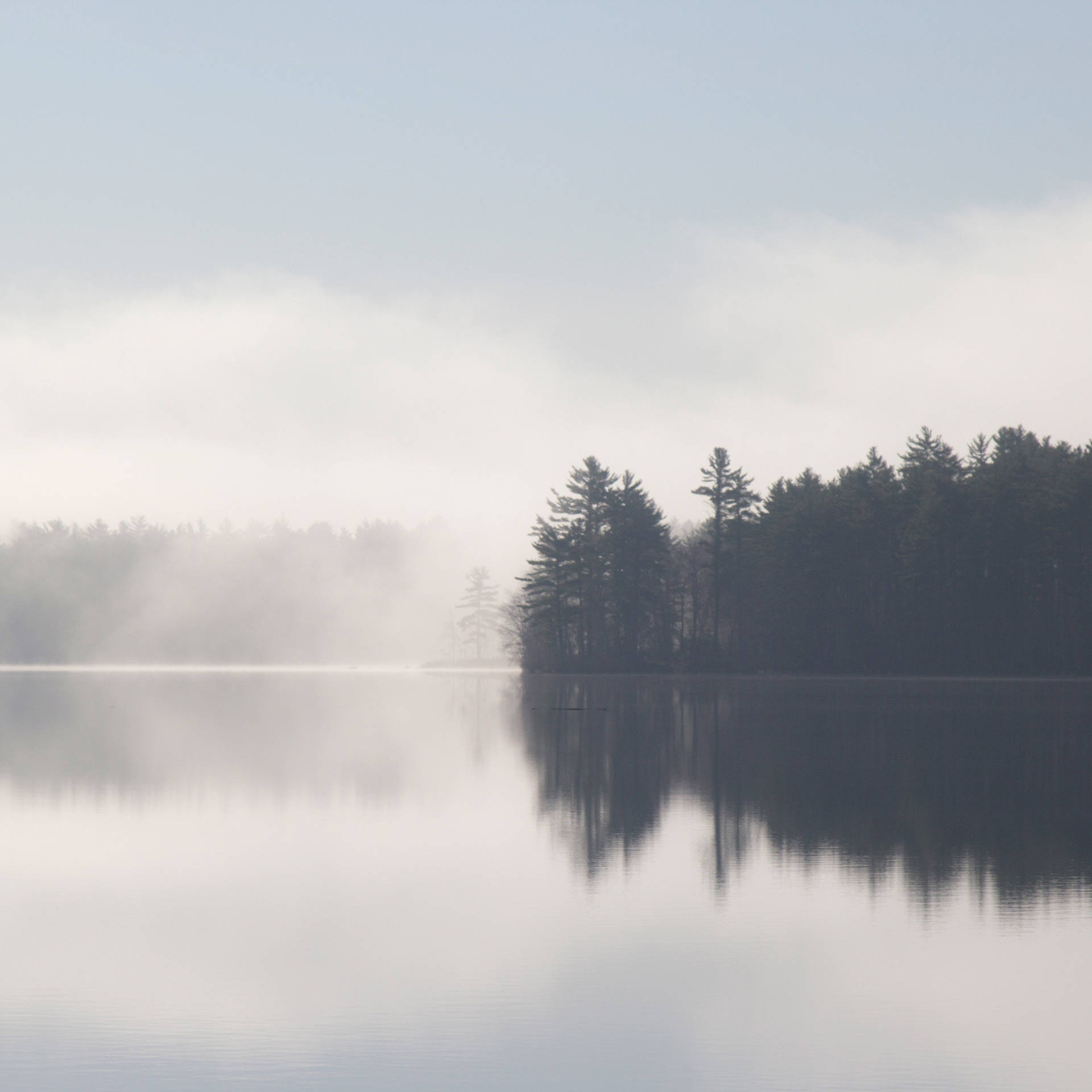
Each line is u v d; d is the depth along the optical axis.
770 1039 20.53
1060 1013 21.64
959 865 33.94
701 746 67.50
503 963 24.66
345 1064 19.53
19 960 24.88
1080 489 144.88
